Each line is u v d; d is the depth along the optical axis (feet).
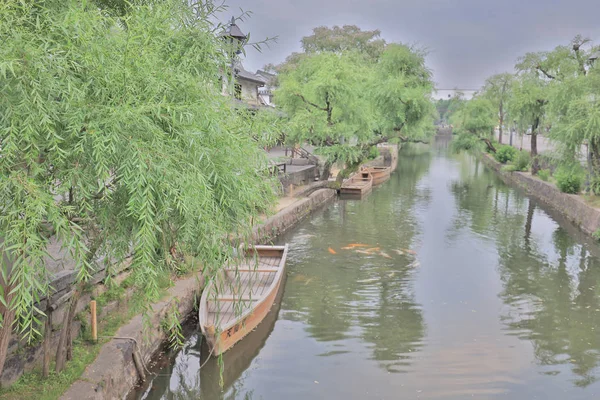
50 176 13.41
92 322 23.11
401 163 153.28
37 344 20.67
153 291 14.35
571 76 69.67
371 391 24.23
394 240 54.44
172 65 15.80
